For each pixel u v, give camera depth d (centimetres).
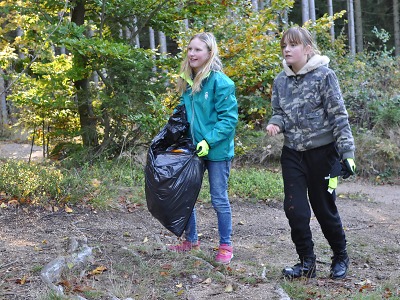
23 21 914
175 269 440
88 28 965
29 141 1341
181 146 455
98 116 890
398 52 2556
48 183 652
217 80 448
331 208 445
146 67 875
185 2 893
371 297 398
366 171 1027
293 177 435
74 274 420
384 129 1112
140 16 916
